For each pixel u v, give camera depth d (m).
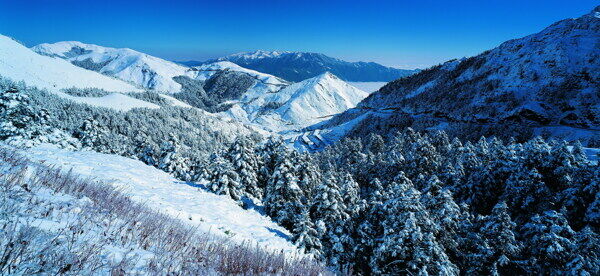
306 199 36.06
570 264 18.84
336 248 21.91
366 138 133.12
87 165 19.38
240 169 35.03
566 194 29.55
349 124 199.12
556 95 144.50
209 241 7.25
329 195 26.42
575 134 105.94
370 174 61.06
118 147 55.22
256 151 41.97
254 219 21.48
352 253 21.94
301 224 19.20
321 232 20.39
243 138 36.75
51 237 3.70
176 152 45.06
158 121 188.75
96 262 3.67
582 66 161.38
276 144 41.88
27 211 4.21
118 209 6.26
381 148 89.56
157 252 4.84
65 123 122.25
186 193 21.23
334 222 24.20
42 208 4.56
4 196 4.29
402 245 18.67
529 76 167.88
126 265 3.90
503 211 22.25
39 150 19.83
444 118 168.00
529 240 22.30
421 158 51.59
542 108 133.38
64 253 3.45
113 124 159.88
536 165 34.38
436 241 20.67
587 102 133.38
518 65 183.88
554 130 115.56
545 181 33.97
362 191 60.94
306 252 17.53
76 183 6.85
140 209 7.37
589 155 47.34
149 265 4.21
